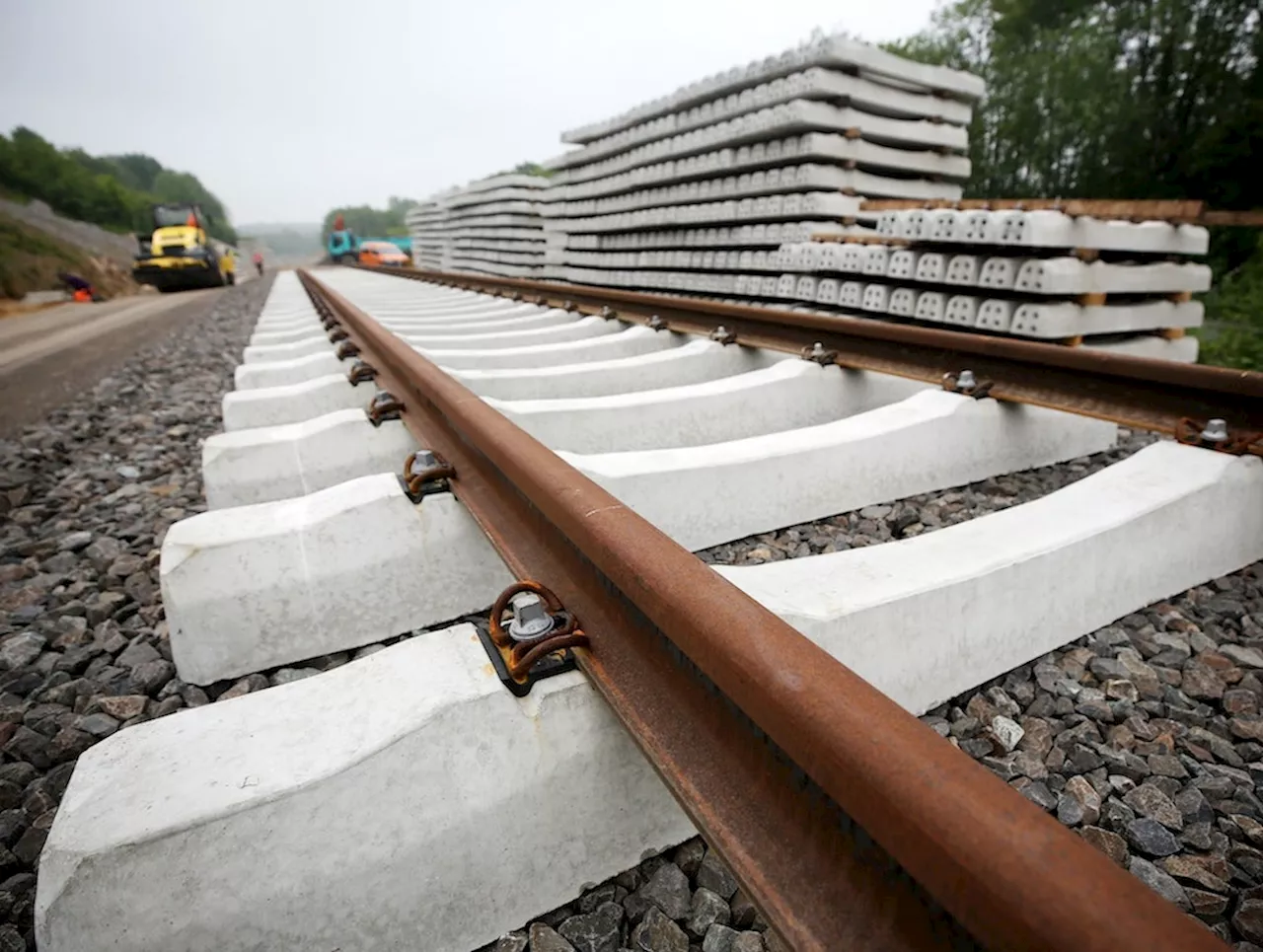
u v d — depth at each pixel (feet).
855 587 4.95
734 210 28.55
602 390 12.62
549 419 9.18
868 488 8.85
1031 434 10.31
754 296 27.27
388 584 6.24
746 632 2.91
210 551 5.68
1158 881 4.04
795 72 25.85
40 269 89.76
